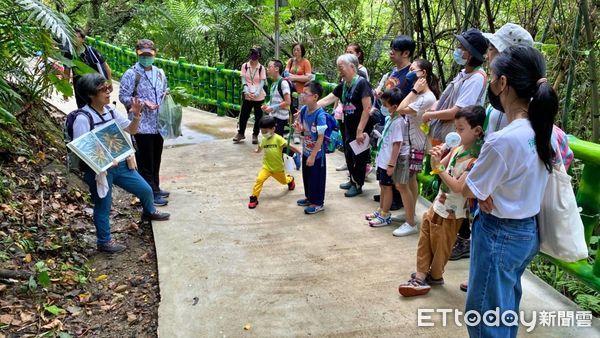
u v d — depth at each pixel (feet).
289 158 13.94
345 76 13.53
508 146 5.57
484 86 9.91
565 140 6.37
